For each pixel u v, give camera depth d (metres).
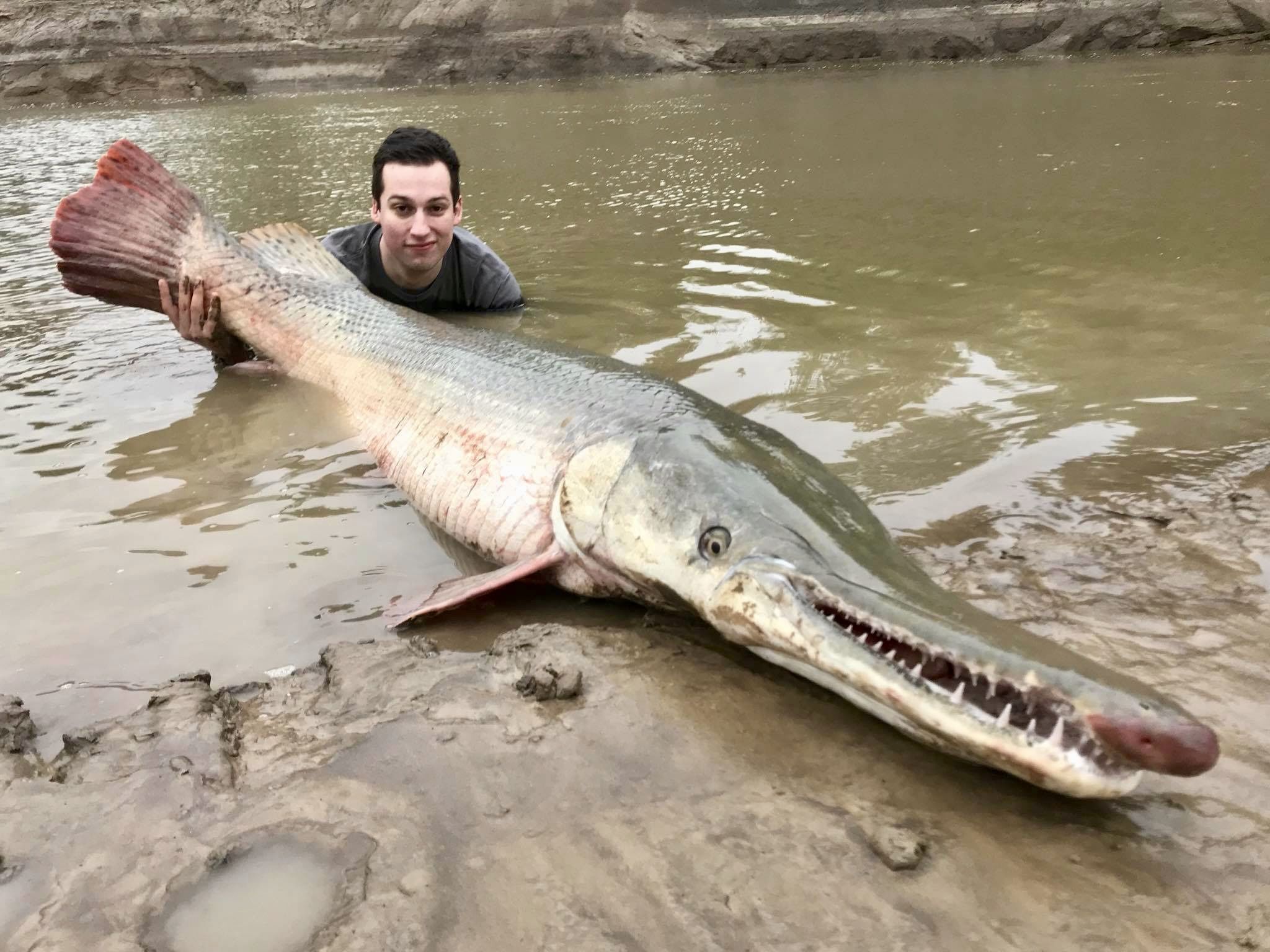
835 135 11.89
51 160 12.56
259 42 20.38
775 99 15.30
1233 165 8.93
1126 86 14.12
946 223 7.59
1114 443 3.87
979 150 10.48
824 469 3.15
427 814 2.16
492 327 5.55
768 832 2.09
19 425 4.54
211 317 5.21
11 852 2.08
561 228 8.02
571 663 2.74
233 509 3.79
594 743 2.39
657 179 9.90
